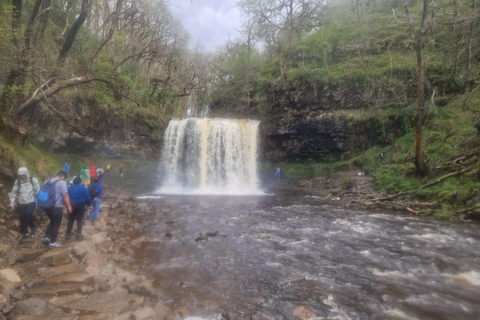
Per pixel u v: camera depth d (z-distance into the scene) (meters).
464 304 4.82
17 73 13.02
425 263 6.91
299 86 30.69
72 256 5.68
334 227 11.01
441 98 21.86
